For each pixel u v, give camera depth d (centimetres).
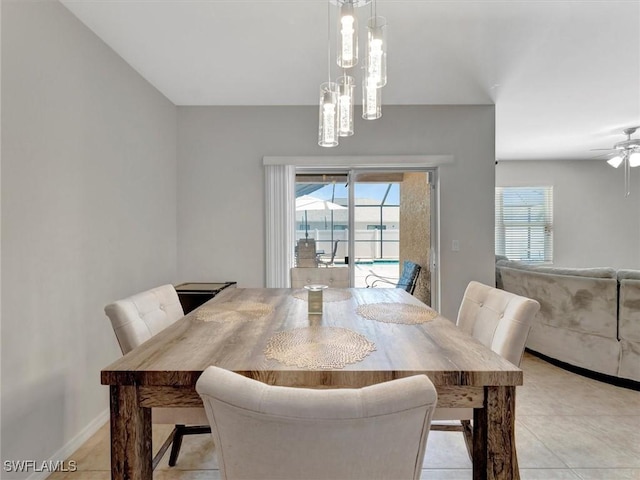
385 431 74
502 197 614
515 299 154
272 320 160
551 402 248
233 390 74
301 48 240
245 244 350
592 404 245
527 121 398
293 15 203
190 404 109
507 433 106
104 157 230
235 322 157
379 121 349
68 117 196
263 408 71
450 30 217
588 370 292
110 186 236
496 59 254
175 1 190
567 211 611
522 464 181
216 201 349
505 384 103
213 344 127
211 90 310
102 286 227
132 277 264
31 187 170
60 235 190
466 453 192
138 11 198
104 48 230
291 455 75
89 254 214
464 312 192
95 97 220
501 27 214
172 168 338
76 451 198
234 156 349
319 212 372
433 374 102
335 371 103
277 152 349
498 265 402
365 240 373
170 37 225
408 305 189
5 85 156
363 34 219
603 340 283
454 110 348
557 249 612
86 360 211
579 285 299
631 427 215
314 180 372
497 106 351
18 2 162
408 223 375
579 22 209
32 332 171
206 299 308
